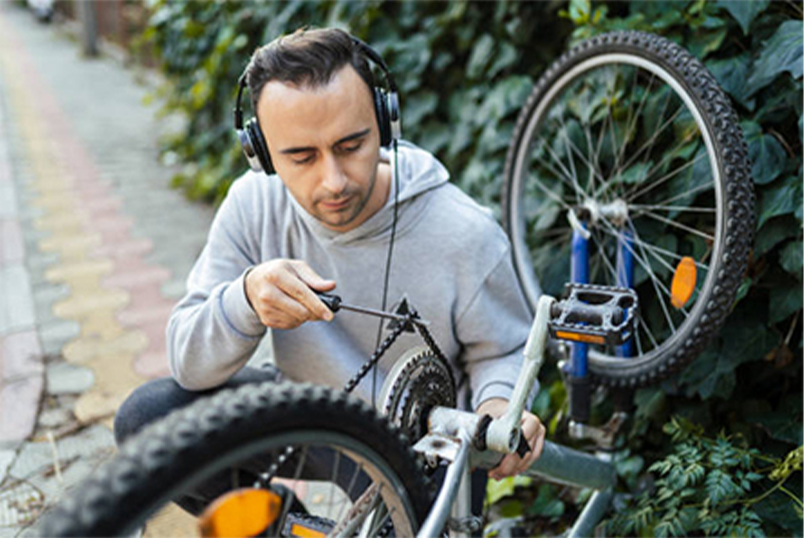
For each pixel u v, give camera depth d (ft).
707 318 4.66
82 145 17.75
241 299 3.74
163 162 16.01
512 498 6.03
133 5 26.76
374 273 4.16
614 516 5.15
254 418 2.37
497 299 4.33
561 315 3.40
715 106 4.58
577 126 6.22
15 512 5.88
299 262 3.64
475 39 8.04
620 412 5.28
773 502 4.71
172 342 4.17
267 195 4.32
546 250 6.44
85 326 8.98
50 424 7.09
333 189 3.50
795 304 4.99
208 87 13.52
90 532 2.03
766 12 5.14
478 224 4.19
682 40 5.49
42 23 49.78
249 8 12.19
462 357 4.53
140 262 10.89
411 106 8.62
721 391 5.17
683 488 4.86
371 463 2.81
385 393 3.34
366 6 9.09
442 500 2.98
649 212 5.61
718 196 4.59
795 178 4.86
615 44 5.12
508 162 6.13
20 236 11.96
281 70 3.37
